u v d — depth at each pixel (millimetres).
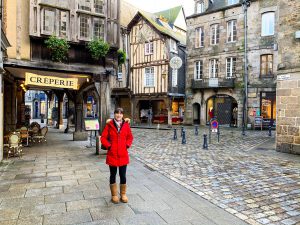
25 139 12242
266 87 20094
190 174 6379
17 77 12258
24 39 8648
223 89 22375
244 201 4559
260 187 5336
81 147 10672
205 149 10305
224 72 22359
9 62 8414
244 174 6367
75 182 5613
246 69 20891
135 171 6652
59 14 9070
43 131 11750
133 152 9625
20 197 4660
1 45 6977
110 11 10141
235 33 21906
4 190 5047
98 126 10664
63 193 4898
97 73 9953
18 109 16766
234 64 21953
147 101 27750
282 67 9562
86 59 9758
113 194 4465
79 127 13094
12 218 3795
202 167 7129
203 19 23625
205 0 23625
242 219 3836
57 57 8945
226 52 22203
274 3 19594
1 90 7430
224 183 5621
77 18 9398
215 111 23219
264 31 20266
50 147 10625
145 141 12992
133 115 25938
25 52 8664
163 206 4312
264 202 4512
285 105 9438
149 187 5320
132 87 26156
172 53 24266
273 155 8938
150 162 7793
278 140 9703
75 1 9336
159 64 24188
